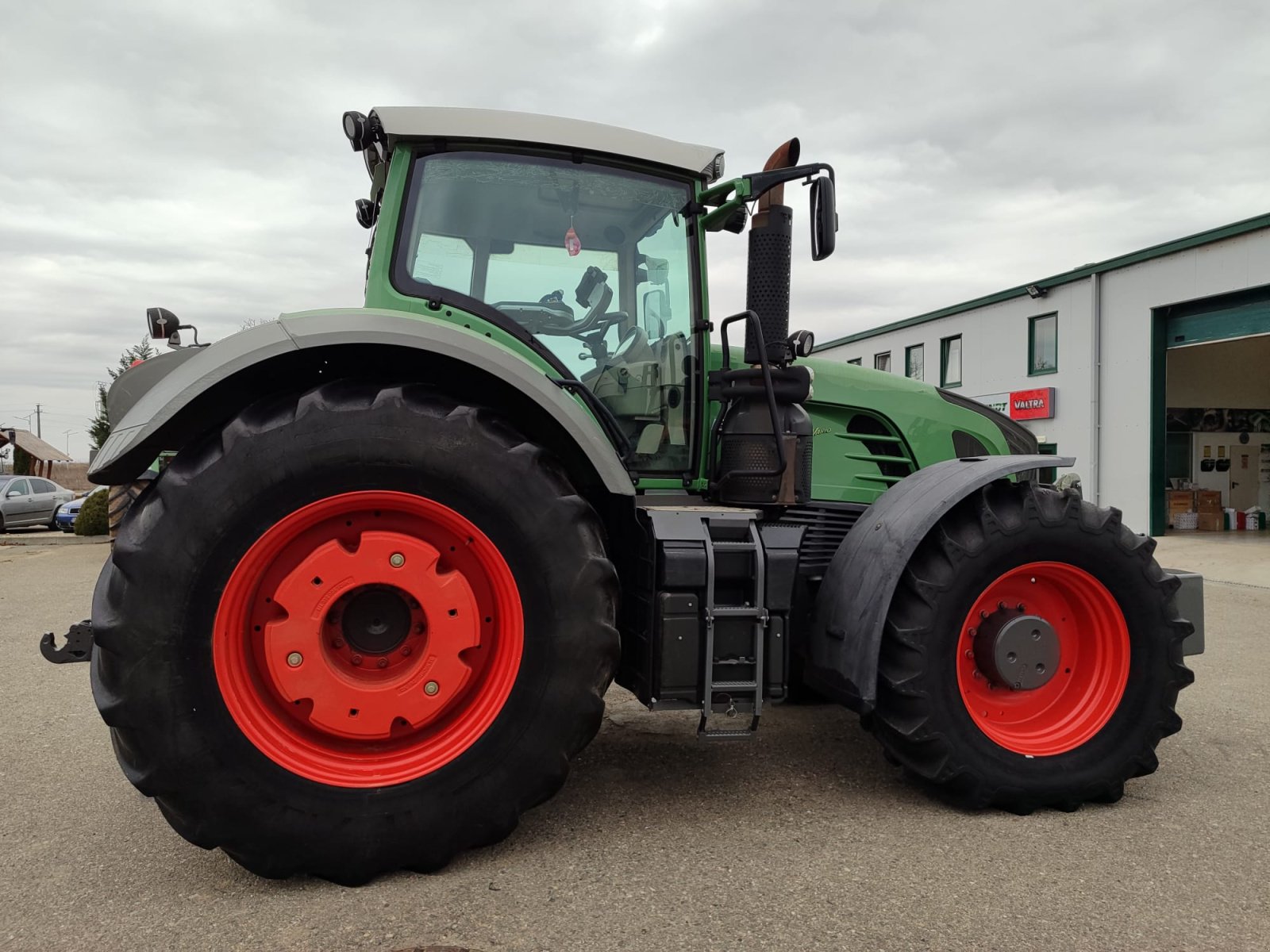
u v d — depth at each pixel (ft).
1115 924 6.61
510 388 8.29
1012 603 9.48
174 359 10.61
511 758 7.53
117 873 7.51
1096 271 48.14
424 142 9.08
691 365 10.02
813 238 9.00
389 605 7.62
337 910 6.81
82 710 13.16
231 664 7.16
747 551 8.55
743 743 11.33
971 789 8.79
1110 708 9.30
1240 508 54.54
